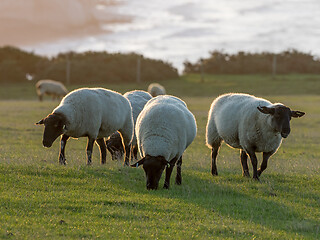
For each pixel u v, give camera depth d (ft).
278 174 52.29
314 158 75.97
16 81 411.13
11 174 42.04
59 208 32.78
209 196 39.96
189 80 421.59
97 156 64.80
